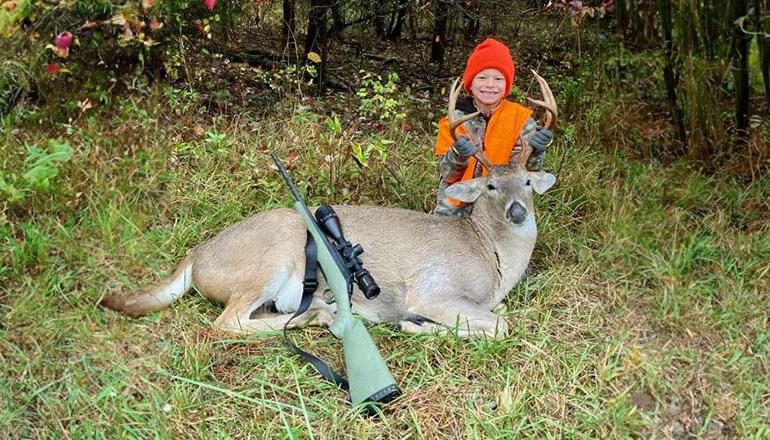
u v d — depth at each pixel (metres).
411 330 1.71
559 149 2.54
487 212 1.79
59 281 1.75
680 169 2.45
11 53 2.26
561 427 1.46
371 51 3.59
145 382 1.52
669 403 1.56
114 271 1.84
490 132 1.94
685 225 2.17
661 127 2.68
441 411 1.48
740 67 2.42
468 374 1.58
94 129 2.28
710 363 1.65
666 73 2.55
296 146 2.40
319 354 1.66
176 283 1.79
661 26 2.59
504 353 1.63
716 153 2.47
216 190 2.21
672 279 1.91
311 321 1.73
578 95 2.76
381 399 1.45
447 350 1.63
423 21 3.54
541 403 1.51
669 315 1.80
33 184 1.96
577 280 1.94
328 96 3.04
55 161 2.08
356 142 2.54
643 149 2.58
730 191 2.29
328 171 2.27
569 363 1.62
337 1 2.97
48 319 1.64
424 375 1.56
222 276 1.75
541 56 3.23
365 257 1.76
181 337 1.67
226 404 1.48
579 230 2.18
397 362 1.62
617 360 1.62
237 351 1.63
